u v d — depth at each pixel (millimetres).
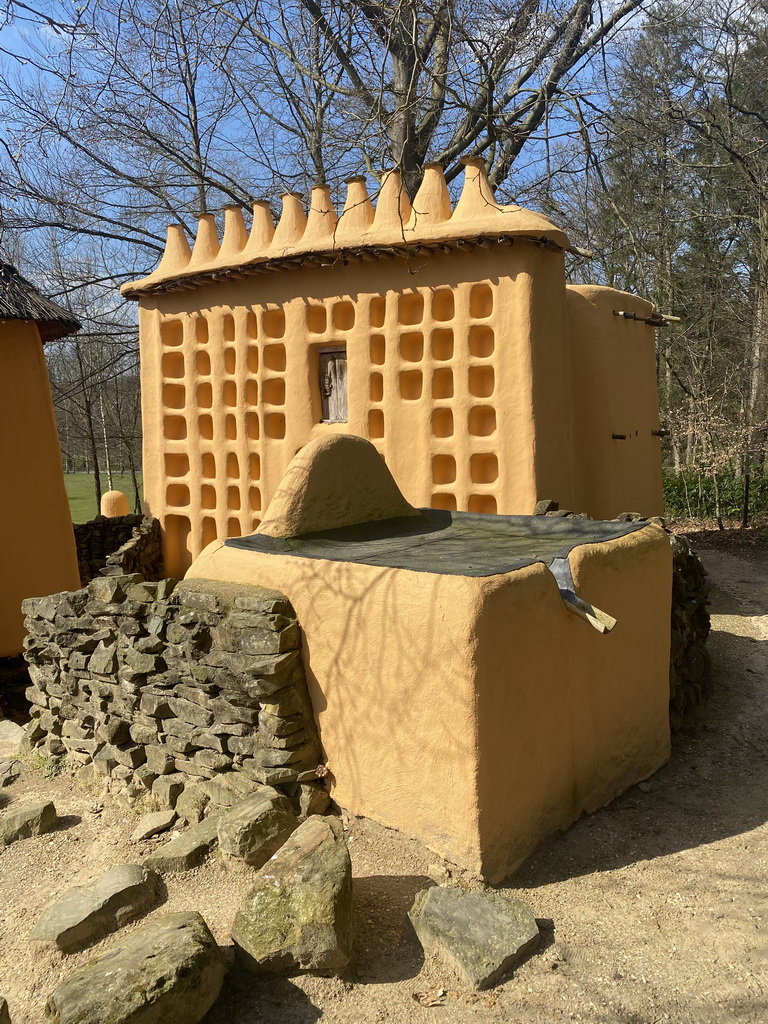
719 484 18078
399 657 3902
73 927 3521
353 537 5434
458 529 5770
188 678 4688
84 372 20406
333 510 5402
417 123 14070
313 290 8258
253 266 8383
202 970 2984
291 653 4281
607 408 8867
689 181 20094
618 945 3291
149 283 9320
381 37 9172
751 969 3123
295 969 3164
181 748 4715
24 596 8633
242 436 8961
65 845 4516
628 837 4254
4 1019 3117
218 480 9242
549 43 10492
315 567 4375
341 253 7738
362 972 3213
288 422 8539
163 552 9789
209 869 4012
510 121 14680
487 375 7465
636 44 14852
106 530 10492
